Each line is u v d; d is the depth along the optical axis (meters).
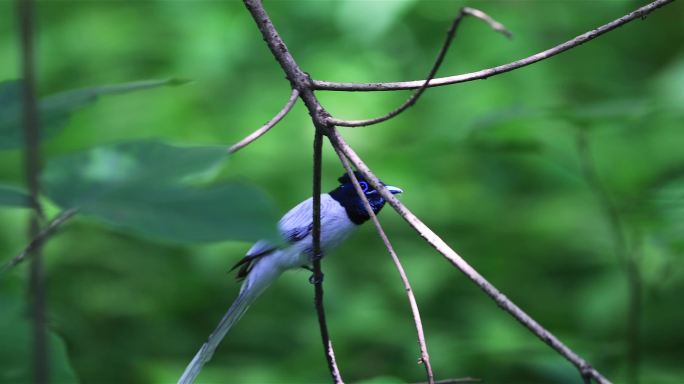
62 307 11.23
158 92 13.09
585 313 11.34
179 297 11.97
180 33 13.47
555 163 10.60
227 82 13.30
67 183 2.37
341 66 12.80
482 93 13.04
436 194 12.76
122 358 10.89
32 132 2.53
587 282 12.00
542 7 14.45
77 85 13.32
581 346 9.49
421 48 13.95
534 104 12.92
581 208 12.82
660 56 15.16
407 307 11.79
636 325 8.81
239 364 11.01
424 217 12.50
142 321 11.53
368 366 10.64
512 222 12.85
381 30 11.80
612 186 10.85
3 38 13.44
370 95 12.79
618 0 14.31
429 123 13.07
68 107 2.96
